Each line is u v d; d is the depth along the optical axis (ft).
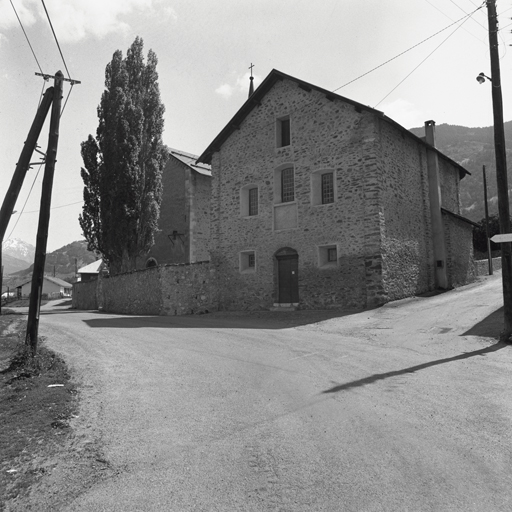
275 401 19.15
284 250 63.16
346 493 11.13
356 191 56.80
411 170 65.62
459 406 17.80
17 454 14.11
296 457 13.37
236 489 11.58
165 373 24.73
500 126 34.35
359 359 27.68
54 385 22.07
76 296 115.34
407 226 62.03
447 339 33.83
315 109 61.77
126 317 60.75
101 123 88.22
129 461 13.60
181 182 96.78
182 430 16.05
